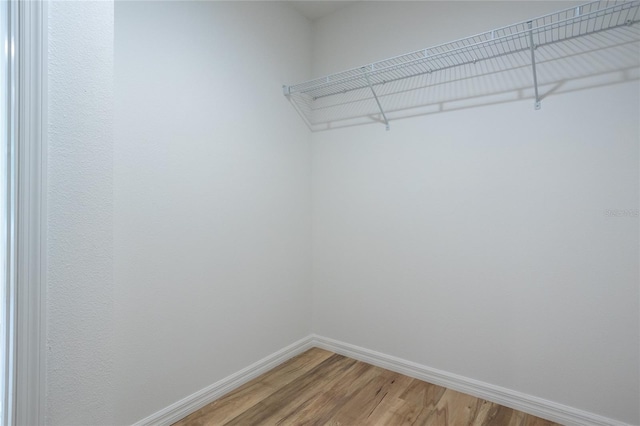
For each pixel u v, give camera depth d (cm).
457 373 210
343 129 259
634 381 162
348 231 257
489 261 199
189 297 187
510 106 192
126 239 160
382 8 239
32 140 73
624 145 164
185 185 185
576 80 175
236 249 214
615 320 166
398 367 233
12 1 71
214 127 200
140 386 166
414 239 226
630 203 163
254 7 226
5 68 73
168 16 176
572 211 176
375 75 239
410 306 229
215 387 200
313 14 268
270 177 239
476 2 202
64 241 78
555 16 179
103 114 85
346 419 181
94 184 84
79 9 81
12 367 71
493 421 179
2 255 74
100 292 85
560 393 179
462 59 206
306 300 272
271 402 197
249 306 223
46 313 75
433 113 218
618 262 165
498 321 197
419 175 224
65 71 78
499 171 196
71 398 80
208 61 197
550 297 182
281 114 248
